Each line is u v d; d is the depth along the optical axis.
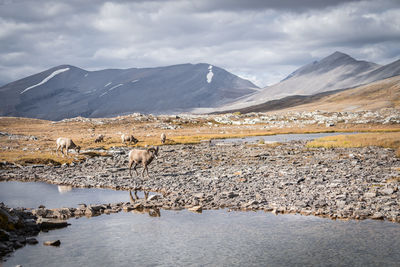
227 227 15.22
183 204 19.27
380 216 15.58
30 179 28.83
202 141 69.81
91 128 118.75
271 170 28.72
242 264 11.56
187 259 12.09
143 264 11.73
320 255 12.09
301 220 15.82
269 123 137.12
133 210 18.41
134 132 106.06
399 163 30.33
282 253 12.38
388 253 12.10
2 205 17.73
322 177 24.42
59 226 15.65
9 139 75.44
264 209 17.59
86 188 24.67
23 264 11.70
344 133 85.75
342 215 16.05
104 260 12.08
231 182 24.33
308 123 127.62
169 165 35.00
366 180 22.83
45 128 120.06
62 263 11.80
